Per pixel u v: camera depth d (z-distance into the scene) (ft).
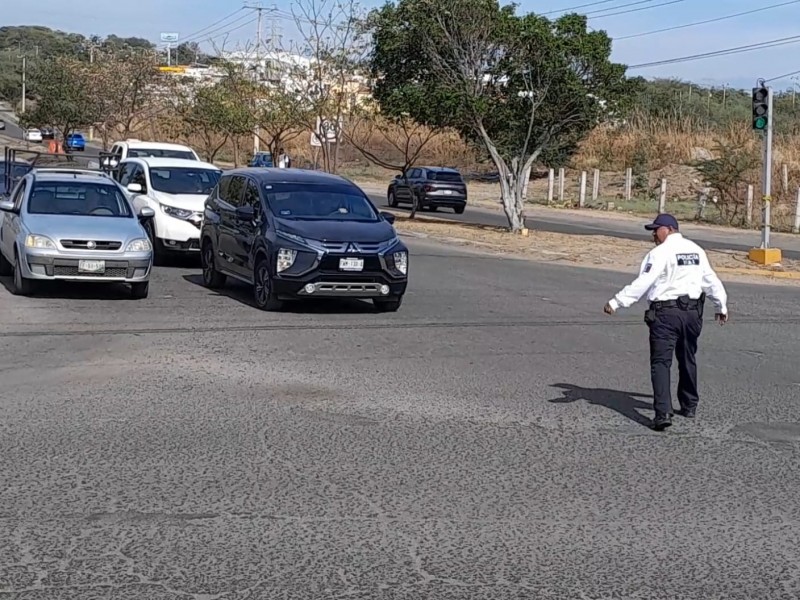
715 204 134.82
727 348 40.40
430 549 18.33
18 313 43.09
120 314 43.78
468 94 87.76
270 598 16.08
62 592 16.15
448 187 123.75
